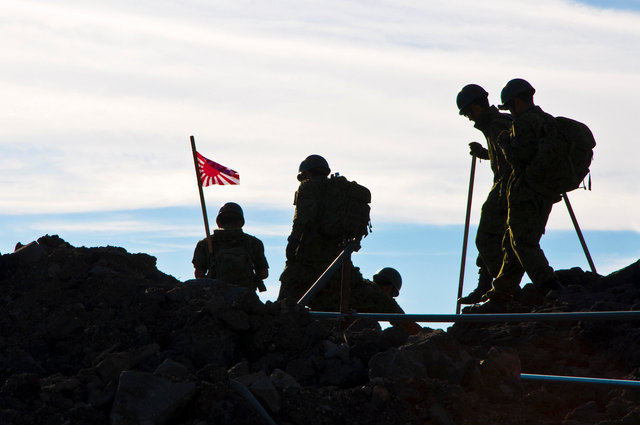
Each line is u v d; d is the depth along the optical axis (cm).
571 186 1536
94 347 1145
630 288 1570
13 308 1211
